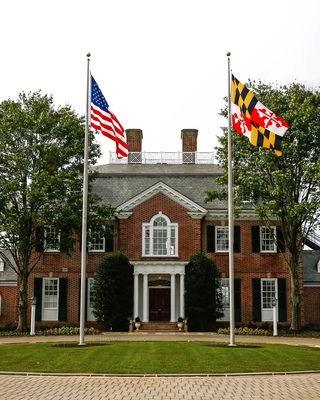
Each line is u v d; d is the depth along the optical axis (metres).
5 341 27.98
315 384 14.09
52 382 14.42
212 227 40.56
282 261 40.25
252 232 40.53
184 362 17.62
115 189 42.75
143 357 18.83
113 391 13.18
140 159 48.34
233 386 13.78
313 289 41.91
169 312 39.22
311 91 34.38
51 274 40.00
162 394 12.80
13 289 41.38
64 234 35.47
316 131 31.75
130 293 37.84
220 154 35.47
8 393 12.99
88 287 39.84
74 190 35.16
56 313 39.69
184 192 42.56
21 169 33.25
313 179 31.58
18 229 32.62
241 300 39.75
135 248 39.56
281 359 18.45
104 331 37.47
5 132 34.00
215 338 30.14
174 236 39.81
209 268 37.66
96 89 24.23
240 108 23.20
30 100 35.97
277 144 22.88
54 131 34.56
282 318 39.47
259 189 32.75
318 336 32.41
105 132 23.98
